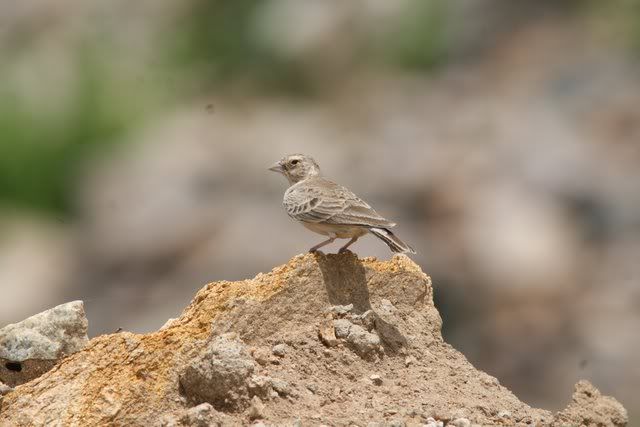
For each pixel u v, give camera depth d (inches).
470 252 1013.2
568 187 1131.3
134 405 311.4
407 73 1569.9
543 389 907.4
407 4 1624.0
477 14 1614.2
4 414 318.7
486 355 950.4
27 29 1562.5
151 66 1489.9
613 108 1299.2
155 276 996.6
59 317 345.1
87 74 1370.6
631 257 1058.7
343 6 1622.8
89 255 1047.6
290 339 337.4
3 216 1185.4
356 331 341.1
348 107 1461.6
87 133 1299.2
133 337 323.3
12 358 341.7
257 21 1596.9
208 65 1569.9
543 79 1421.0
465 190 1095.6
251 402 307.4
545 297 991.0
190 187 1100.5
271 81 1557.6
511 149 1182.9
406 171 1122.0
